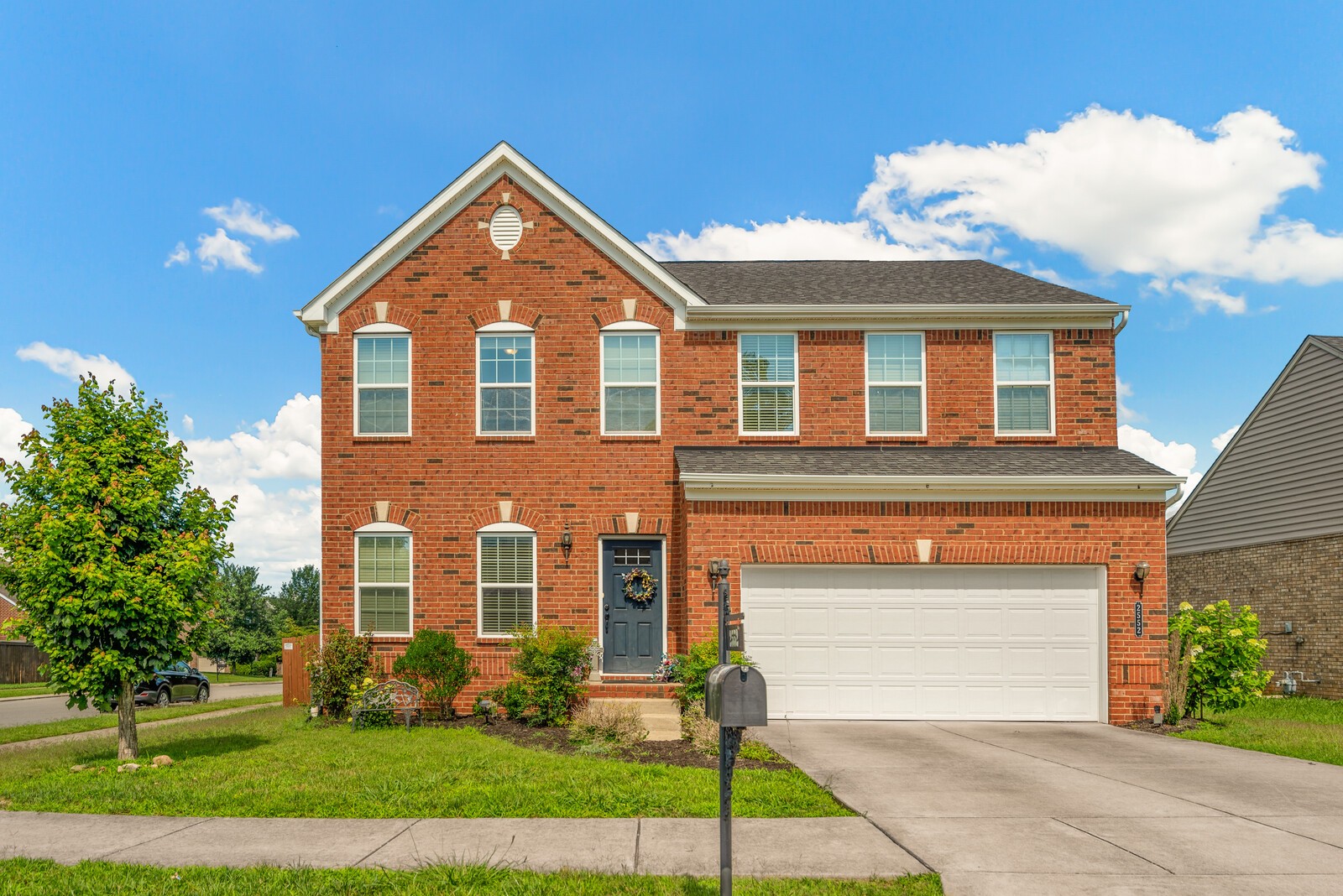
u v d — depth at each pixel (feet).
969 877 23.26
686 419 56.29
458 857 24.63
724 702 20.31
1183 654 51.70
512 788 32.14
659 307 56.80
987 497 50.78
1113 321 57.00
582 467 55.77
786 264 69.97
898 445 56.54
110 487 38.11
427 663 50.39
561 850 25.41
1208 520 90.12
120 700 39.29
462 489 55.62
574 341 56.59
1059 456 54.65
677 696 48.39
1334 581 72.90
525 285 56.80
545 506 55.47
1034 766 37.45
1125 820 28.71
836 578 50.98
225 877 22.79
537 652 48.03
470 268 56.95
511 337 56.70
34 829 27.50
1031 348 57.26
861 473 50.31
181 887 22.06
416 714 50.98
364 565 55.36
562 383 56.29
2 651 122.31
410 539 55.31
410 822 28.30
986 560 50.65
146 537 39.50
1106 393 56.70
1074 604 51.16
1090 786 33.63
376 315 56.65
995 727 48.80
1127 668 50.06
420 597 54.80
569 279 56.85
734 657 26.53
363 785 32.58
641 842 26.14
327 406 56.29
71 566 37.45
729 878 20.42
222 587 42.91
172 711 74.28
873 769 36.58
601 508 55.47
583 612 54.65
